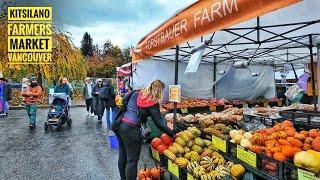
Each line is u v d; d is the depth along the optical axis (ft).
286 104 43.50
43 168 21.83
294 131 12.54
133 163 15.23
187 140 15.06
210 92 41.75
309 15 17.42
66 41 85.35
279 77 57.98
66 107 40.14
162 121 15.25
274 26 18.30
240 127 17.12
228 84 42.98
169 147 15.12
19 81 81.97
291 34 22.22
